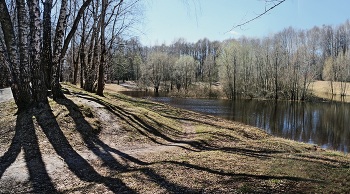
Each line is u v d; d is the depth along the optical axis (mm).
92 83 18297
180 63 56344
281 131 17703
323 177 5695
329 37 62969
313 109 30641
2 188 4262
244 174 5602
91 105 11359
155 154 7562
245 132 14758
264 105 34344
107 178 5031
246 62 51469
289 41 53031
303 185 4992
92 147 7504
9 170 5031
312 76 43250
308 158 8219
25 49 8633
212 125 16016
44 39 9797
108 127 9711
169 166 5984
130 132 9906
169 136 11414
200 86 52562
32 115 8133
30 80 8930
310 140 15117
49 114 8445
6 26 8172
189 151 8430
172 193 4406
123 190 4469
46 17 9617
